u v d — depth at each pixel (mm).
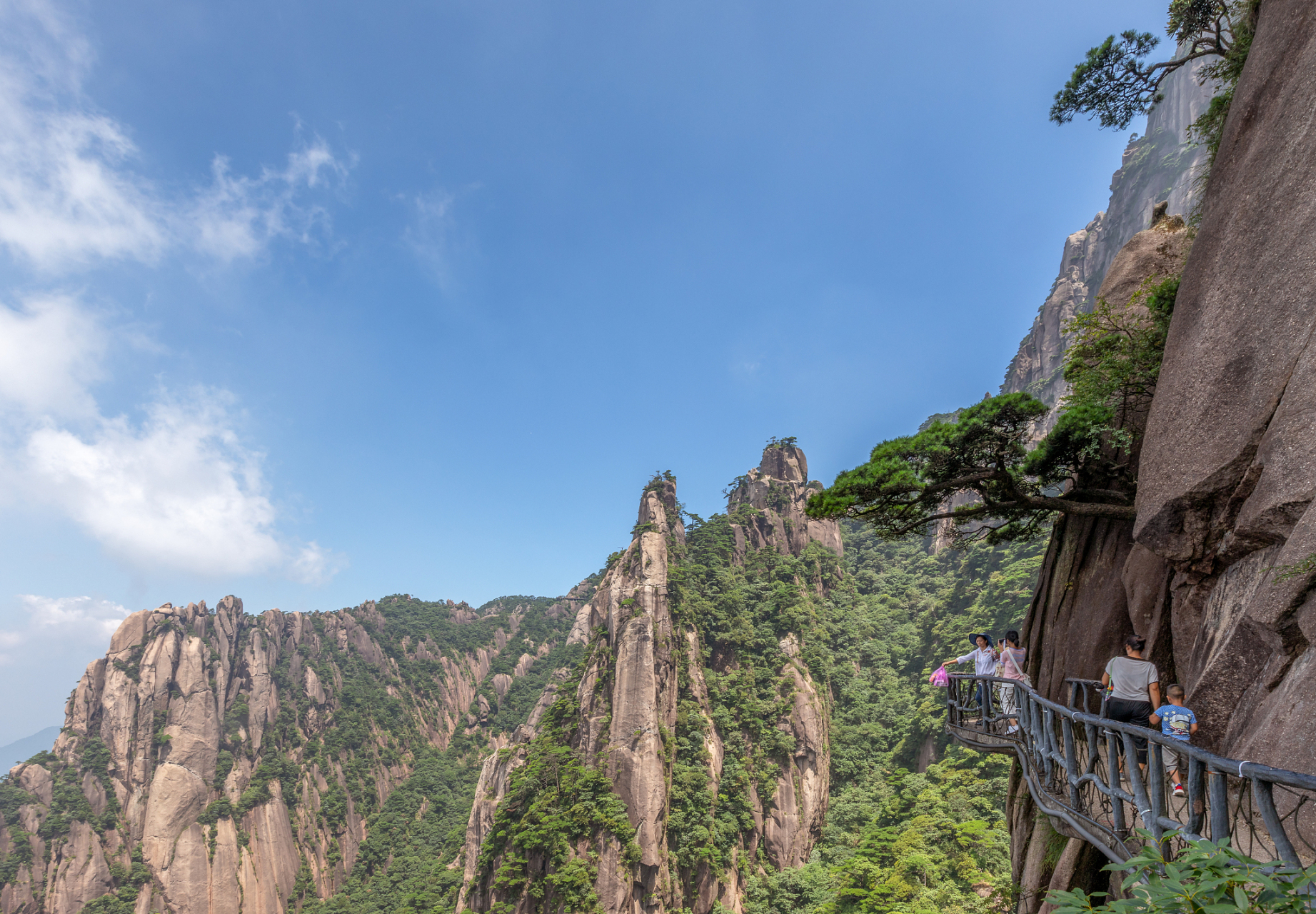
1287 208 8664
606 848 74938
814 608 116625
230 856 131250
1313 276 8047
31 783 130375
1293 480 7672
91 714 143375
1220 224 9969
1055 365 142625
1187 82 132250
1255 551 8664
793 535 138375
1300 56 8961
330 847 150625
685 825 80000
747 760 89500
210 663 161125
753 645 103125
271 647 183875
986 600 99188
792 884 76500
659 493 126438
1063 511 16562
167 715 147375
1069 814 8781
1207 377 9562
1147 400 14539
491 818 101688
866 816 84188
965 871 55219
